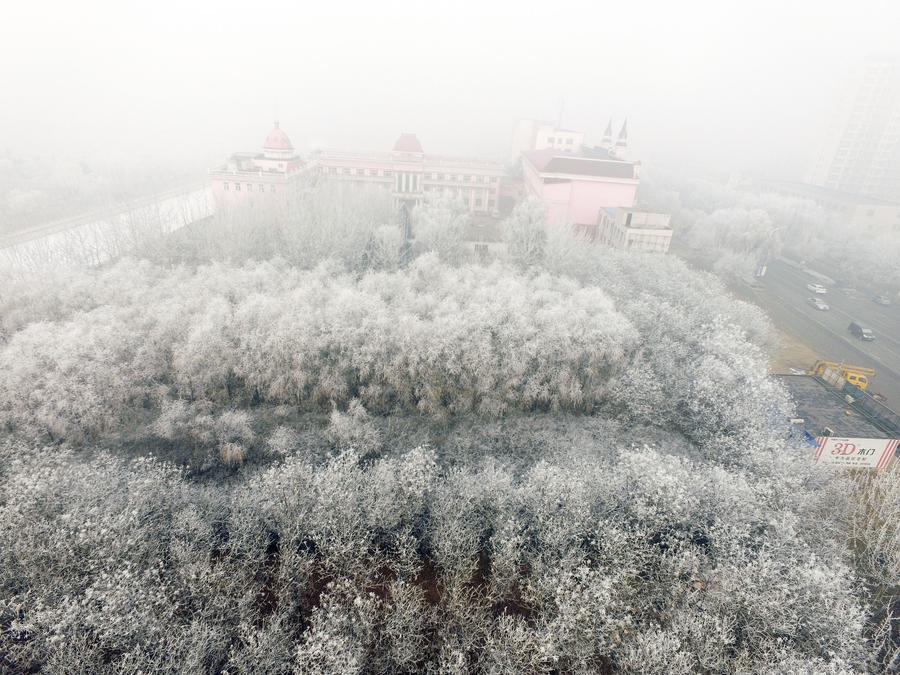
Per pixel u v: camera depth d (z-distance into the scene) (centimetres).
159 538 3881
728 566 3650
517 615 3666
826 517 4619
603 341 6481
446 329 6334
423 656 3325
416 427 6034
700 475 4591
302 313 6381
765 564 3559
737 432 5397
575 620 3262
